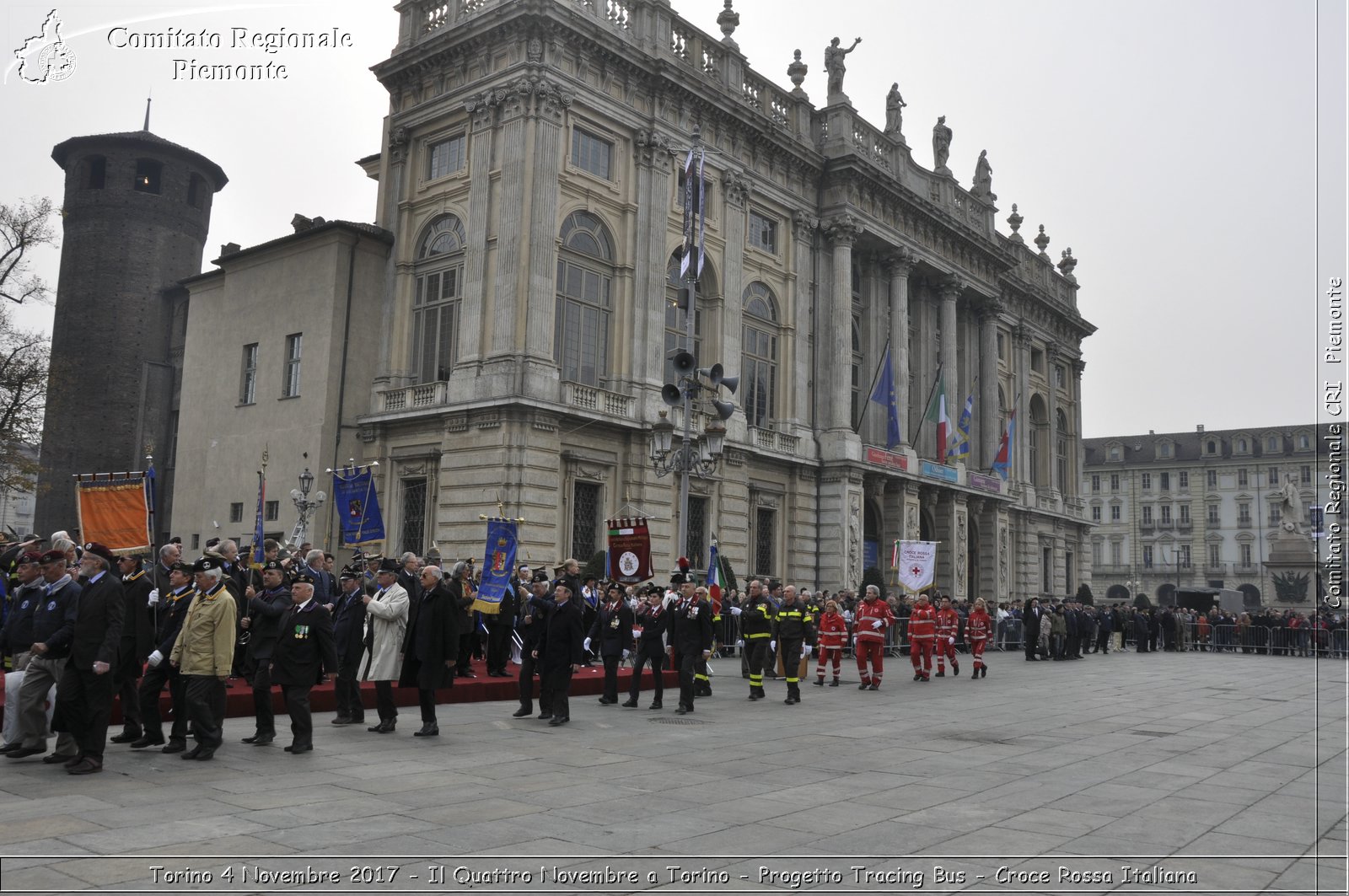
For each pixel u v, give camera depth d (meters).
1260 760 13.35
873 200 44.16
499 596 19.77
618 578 24.05
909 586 30.73
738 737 14.52
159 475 47.09
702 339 37.28
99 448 48.56
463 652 19.89
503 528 20.12
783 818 9.16
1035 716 18.05
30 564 11.01
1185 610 49.94
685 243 24.88
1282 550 55.25
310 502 29.28
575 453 31.39
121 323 49.75
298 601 12.09
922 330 48.78
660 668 18.22
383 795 9.66
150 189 52.38
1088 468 117.81
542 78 31.39
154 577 15.42
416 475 32.44
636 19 35.41
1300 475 105.62
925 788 10.80
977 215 53.28
